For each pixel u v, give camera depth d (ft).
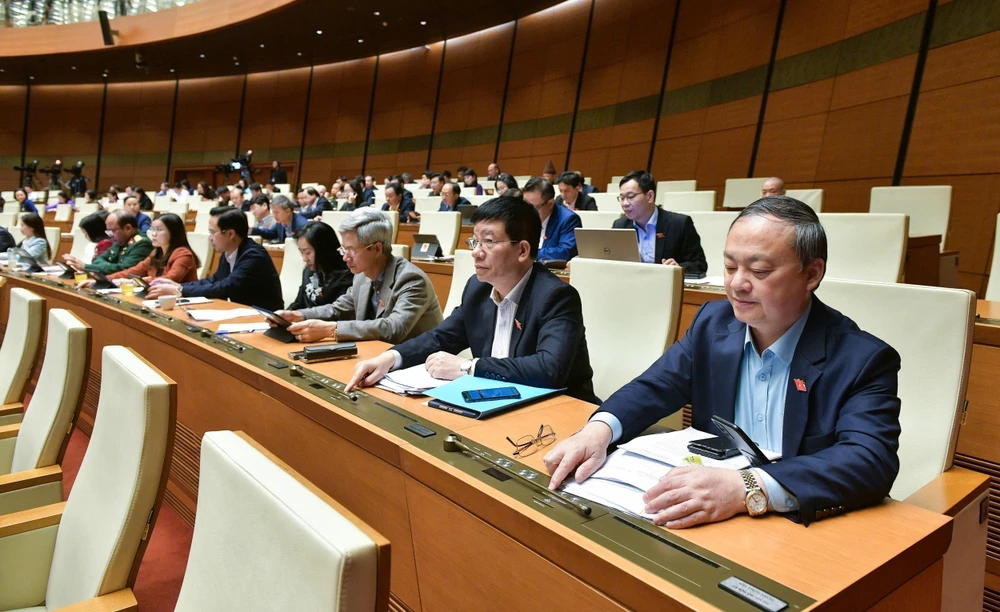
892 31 19.61
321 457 5.01
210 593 2.66
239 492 2.60
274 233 22.90
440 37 40.42
